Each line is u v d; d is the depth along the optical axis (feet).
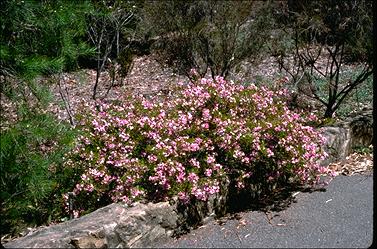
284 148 16.85
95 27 29.37
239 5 28.14
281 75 32.19
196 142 15.34
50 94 15.07
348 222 15.25
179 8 28.53
